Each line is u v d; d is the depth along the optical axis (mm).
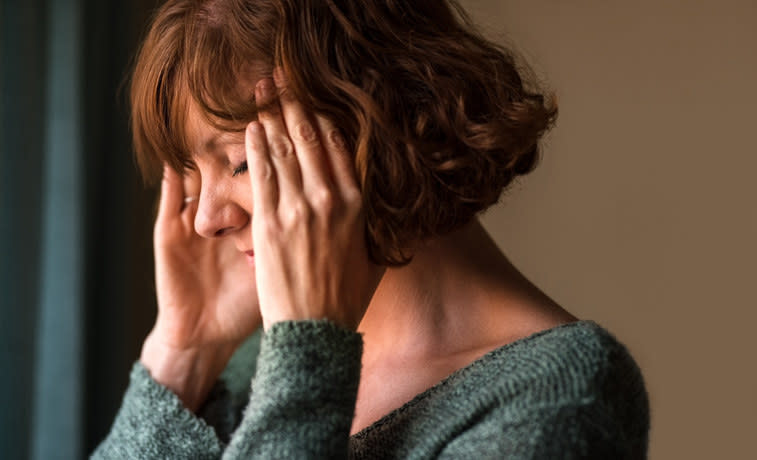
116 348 2234
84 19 2127
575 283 2328
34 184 2072
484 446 755
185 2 876
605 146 2293
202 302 1186
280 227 853
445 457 783
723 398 2158
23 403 2072
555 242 2348
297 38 828
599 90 2301
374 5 844
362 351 852
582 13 2322
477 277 939
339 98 837
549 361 790
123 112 2238
